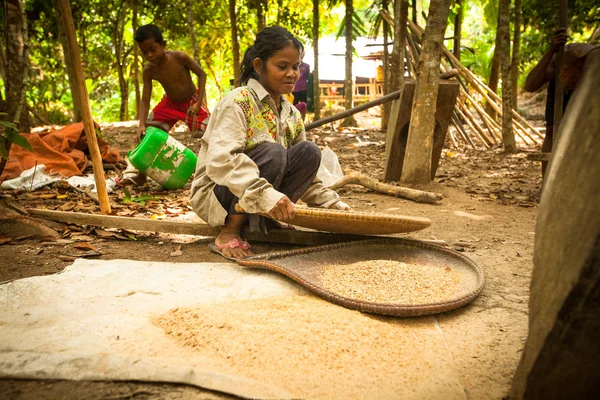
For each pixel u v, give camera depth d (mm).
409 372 1724
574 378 1287
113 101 17797
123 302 2205
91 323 1954
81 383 1636
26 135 4961
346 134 9531
